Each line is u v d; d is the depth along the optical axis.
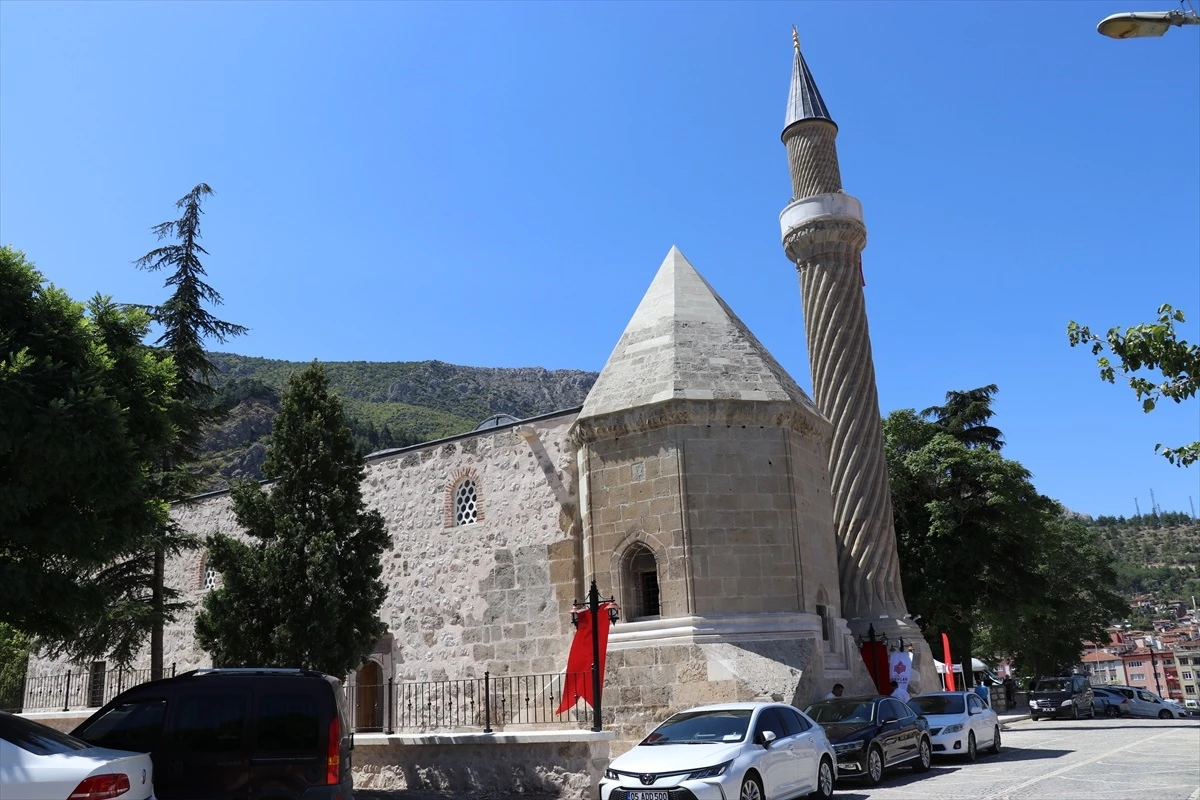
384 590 18.02
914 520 35.31
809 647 18.73
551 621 22.36
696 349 21.05
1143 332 9.30
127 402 12.13
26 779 7.41
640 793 11.52
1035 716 40.66
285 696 10.29
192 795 9.80
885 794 14.34
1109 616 54.66
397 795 15.02
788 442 20.47
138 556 20.64
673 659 18.30
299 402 18.30
